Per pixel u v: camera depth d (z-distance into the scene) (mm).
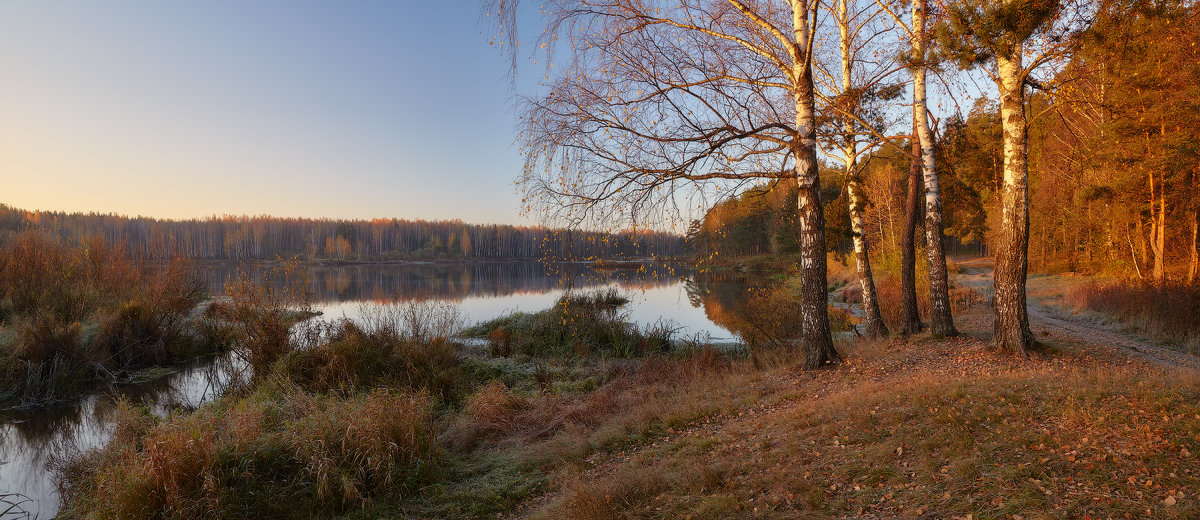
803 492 4359
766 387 7910
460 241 114688
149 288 14961
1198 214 20891
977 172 11180
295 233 109688
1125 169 19297
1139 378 5941
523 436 7367
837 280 34844
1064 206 28547
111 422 8906
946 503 3803
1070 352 8609
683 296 30469
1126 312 13664
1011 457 4234
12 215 31328
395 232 115750
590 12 7641
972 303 17016
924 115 10086
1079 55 7199
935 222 10281
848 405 6016
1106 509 3414
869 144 10820
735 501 4355
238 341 12219
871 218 34656
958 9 7234
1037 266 34156
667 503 4605
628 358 13008
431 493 5656
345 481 5375
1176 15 6668
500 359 12625
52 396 10445
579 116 8047
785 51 9797
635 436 6531
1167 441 4125
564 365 12203
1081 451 4168
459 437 7355
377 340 11039
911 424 5141
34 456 7832
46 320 11836
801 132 8266
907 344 10234
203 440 5512
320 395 8898
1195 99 12992
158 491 4957
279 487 5461
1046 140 12484
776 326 14617
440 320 15016
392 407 6770
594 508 4555
